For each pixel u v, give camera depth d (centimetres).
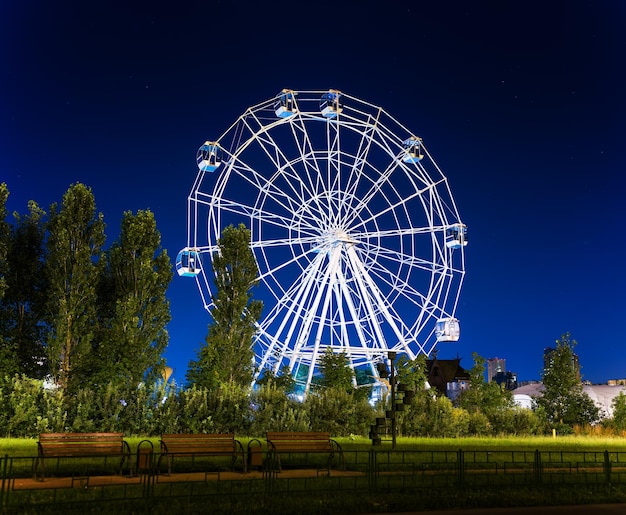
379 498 1525
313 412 4094
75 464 1952
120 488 1545
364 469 2073
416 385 5175
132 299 3950
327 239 5488
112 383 3750
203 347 4231
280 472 1933
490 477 1936
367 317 5509
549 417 5469
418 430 4416
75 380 3812
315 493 1552
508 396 5703
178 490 1538
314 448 2041
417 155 5925
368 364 5578
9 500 1373
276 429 3819
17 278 4200
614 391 7600
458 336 5678
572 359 5525
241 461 2198
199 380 4153
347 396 4303
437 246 5825
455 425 4562
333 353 5156
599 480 1975
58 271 3956
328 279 5469
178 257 5169
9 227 4056
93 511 1287
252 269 4447
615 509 1528
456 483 1783
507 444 3412
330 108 5516
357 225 5666
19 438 3200
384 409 4378
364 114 5772
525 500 1603
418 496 1563
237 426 3788
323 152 5638
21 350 4153
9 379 3619
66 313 3872
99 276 4169
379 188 5788
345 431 4116
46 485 1605
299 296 5369
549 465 2302
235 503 1402
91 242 4097
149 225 4225
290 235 5456
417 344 5419
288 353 5266
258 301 4422
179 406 3750
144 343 3938
